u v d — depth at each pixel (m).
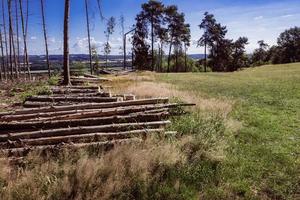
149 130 8.05
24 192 5.49
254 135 9.22
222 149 7.61
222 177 6.30
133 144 7.29
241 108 13.66
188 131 8.48
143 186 5.74
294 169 6.74
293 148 8.12
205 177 6.24
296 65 59.25
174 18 69.25
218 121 9.77
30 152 6.86
